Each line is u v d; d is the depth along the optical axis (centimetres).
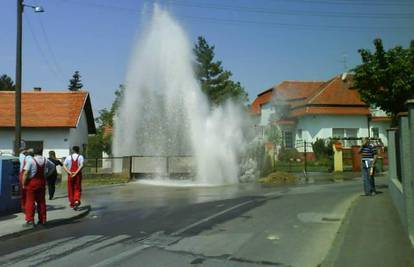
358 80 1905
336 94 4791
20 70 2084
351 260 745
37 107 4169
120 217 1345
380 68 1845
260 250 870
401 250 792
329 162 3588
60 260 845
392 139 1358
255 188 2105
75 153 1541
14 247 988
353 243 855
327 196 1652
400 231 941
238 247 898
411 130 778
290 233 1012
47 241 1037
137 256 849
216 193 1903
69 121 3997
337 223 1115
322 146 4188
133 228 1137
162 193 1989
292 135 5069
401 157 945
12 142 4000
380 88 1864
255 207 1415
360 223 1037
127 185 2467
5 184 1430
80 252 903
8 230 1150
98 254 878
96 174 2833
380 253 779
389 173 1482
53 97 4331
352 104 4741
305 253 842
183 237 1003
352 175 2869
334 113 4650
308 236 978
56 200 1830
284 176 2478
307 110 4684
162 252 874
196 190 2077
